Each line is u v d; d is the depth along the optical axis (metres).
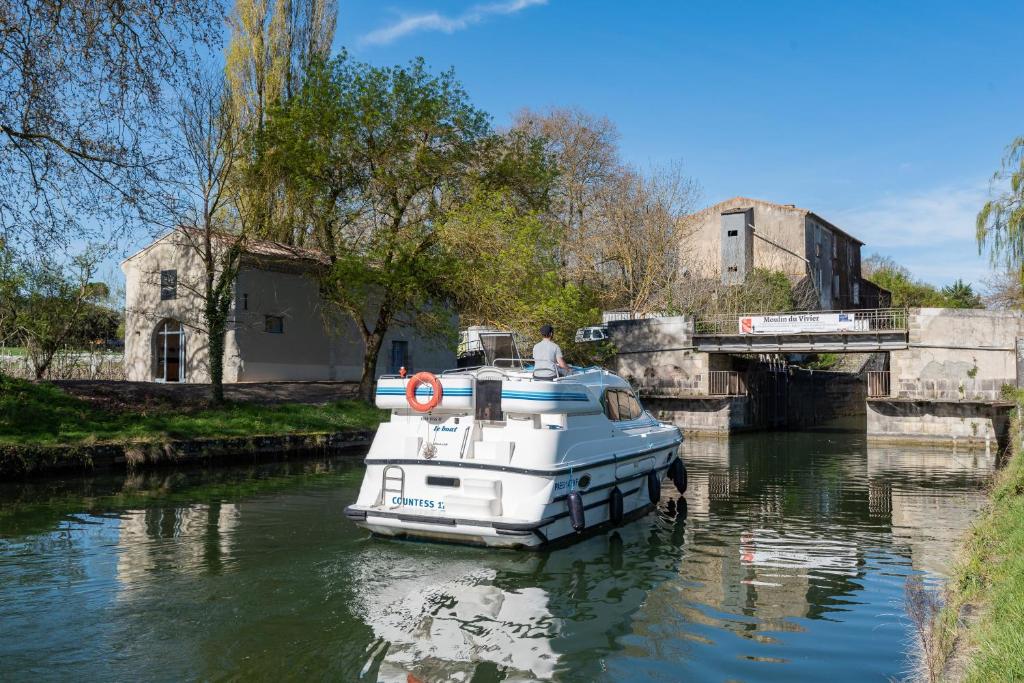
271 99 30.05
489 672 5.81
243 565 8.68
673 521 12.45
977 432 29.48
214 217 22.94
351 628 6.67
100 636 6.35
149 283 26.56
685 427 35.47
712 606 7.68
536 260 26.09
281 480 16.05
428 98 24.81
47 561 8.80
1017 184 18.33
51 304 24.33
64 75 14.63
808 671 5.91
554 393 9.89
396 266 24.42
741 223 51.47
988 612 5.79
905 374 31.05
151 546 9.60
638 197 46.25
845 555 9.97
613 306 49.41
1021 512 9.16
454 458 9.94
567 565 9.27
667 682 5.69
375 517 9.84
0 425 16.77
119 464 16.83
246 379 28.22
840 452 26.47
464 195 25.89
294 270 29.61
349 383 31.31
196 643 6.23
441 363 37.28
